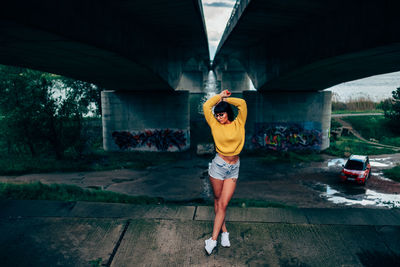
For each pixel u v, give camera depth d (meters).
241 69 64.81
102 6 10.96
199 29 18.27
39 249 2.85
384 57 12.55
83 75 20.22
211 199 15.21
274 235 3.08
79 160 26.64
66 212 3.67
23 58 13.38
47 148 27.53
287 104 29.64
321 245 2.89
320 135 30.03
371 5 9.98
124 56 13.27
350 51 11.41
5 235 3.10
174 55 26.38
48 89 26.69
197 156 28.06
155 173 22.08
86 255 2.75
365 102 61.88
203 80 80.75
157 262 2.64
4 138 27.14
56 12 8.05
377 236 3.05
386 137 40.31
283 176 21.34
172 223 3.35
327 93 29.73
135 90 29.97
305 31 15.92
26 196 5.31
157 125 30.05
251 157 28.00
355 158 19.62
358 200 15.51
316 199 15.77
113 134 30.36
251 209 3.77
